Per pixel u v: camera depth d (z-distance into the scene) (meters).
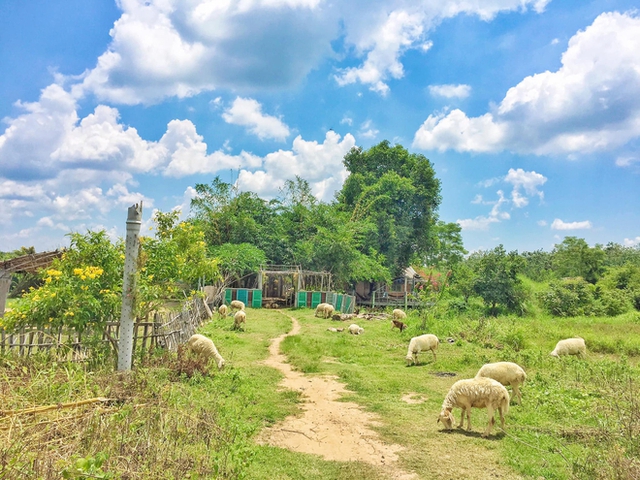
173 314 14.98
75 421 6.08
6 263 14.73
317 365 13.11
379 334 20.98
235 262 32.56
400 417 8.86
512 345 18.08
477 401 8.09
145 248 11.34
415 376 12.63
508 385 10.18
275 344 16.88
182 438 6.50
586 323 26.88
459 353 16.53
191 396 8.47
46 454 5.18
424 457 6.93
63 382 8.04
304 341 17.34
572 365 13.68
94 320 10.18
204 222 36.97
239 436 7.13
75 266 10.48
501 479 6.18
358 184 46.72
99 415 6.20
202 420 7.11
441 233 54.16
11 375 8.35
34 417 6.12
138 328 12.12
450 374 13.04
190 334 16.09
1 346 9.34
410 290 48.28
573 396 10.48
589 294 35.72
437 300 28.58
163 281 11.48
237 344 16.17
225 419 7.67
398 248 46.44
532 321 26.72
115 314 10.79
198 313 20.39
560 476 6.15
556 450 7.20
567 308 34.62
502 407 8.04
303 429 8.09
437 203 49.25
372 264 39.00
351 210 46.66
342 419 8.68
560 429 8.08
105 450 5.36
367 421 8.63
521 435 7.92
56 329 9.88
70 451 5.37
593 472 6.07
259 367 12.72
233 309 27.48
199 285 24.98
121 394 7.89
